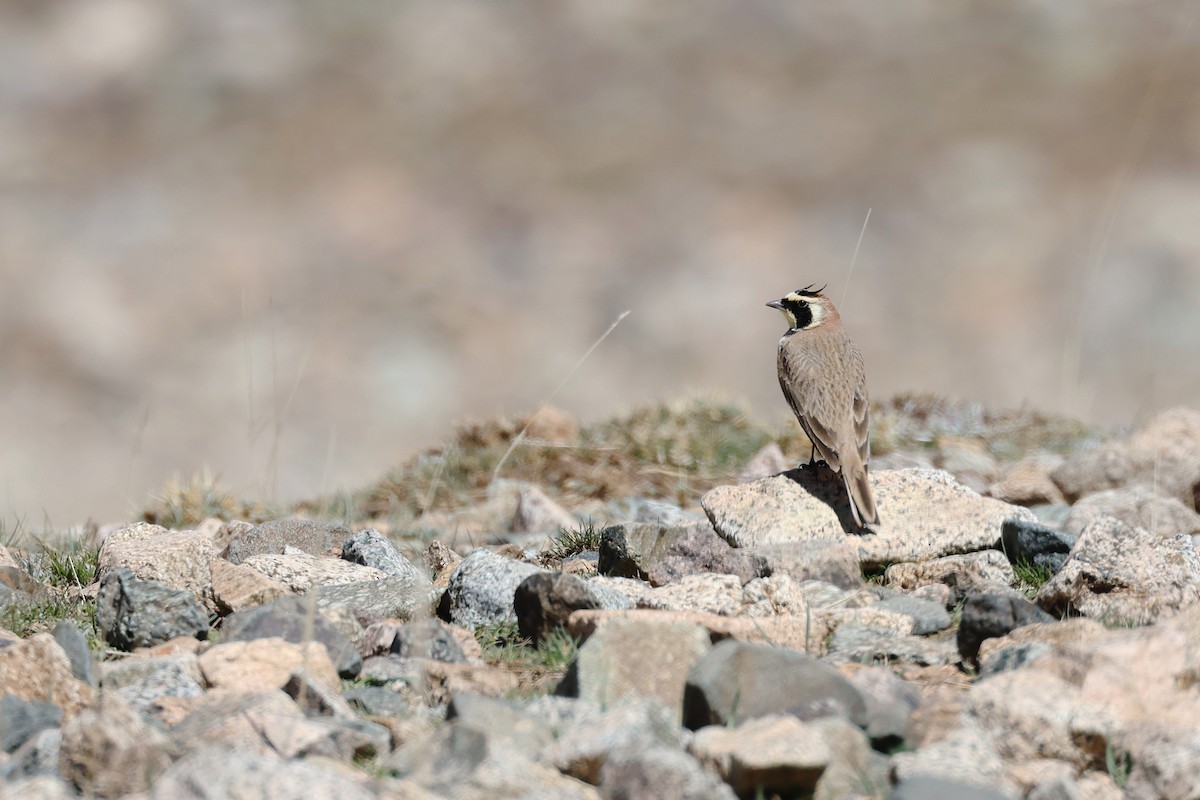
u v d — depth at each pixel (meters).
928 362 37.22
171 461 30.88
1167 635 6.70
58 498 27.66
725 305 41.19
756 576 8.70
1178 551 8.34
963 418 17.92
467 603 8.25
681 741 6.07
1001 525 9.16
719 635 7.19
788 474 9.59
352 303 41.16
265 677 6.79
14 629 8.12
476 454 15.67
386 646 7.57
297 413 33.81
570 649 7.41
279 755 5.88
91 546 11.18
